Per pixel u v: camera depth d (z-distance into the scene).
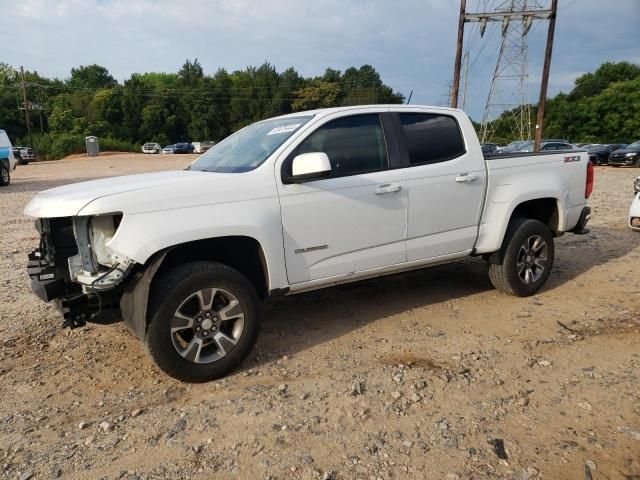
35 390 3.34
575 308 4.67
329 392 3.23
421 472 2.46
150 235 3.13
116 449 2.69
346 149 4.01
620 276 5.63
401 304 4.88
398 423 2.88
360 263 4.06
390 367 3.56
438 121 4.57
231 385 3.37
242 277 3.47
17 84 73.31
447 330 4.22
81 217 3.22
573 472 2.44
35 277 3.47
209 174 3.66
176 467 2.54
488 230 4.73
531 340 3.99
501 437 2.73
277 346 3.97
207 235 3.30
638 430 2.77
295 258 3.73
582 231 5.60
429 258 4.46
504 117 52.62
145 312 3.11
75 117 75.81
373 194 4.02
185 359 3.29
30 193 15.61
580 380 3.34
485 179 4.66
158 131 83.94
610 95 55.94
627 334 4.05
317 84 91.62
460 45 24.48
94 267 3.26
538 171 5.02
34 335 4.23
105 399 3.22
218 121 88.88
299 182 3.64
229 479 2.44
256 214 3.51
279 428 2.85
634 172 22.84
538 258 5.06
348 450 2.64
